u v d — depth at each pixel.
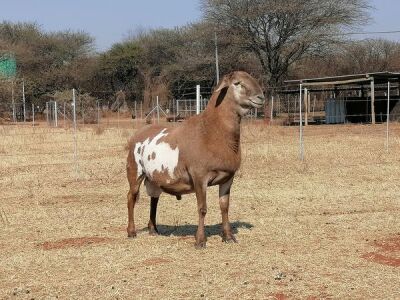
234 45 52.62
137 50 75.00
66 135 33.53
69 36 79.31
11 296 7.20
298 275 7.67
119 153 23.64
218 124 8.97
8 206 13.19
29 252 9.21
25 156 23.02
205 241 9.27
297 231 10.23
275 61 53.09
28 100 71.81
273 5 49.72
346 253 8.73
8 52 69.44
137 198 10.12
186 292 7.12
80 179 17.03
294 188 14.77
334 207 12.36
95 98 66.50
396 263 8.18
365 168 17.98
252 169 18.12
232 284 7.36
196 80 62.47
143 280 7.63
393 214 11.48
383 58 71.44
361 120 46.66
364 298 6.81
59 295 7.19
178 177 9.27
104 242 9.75
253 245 9.31
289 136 31.53
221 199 9.48
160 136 9.60
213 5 51.00
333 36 51.69
